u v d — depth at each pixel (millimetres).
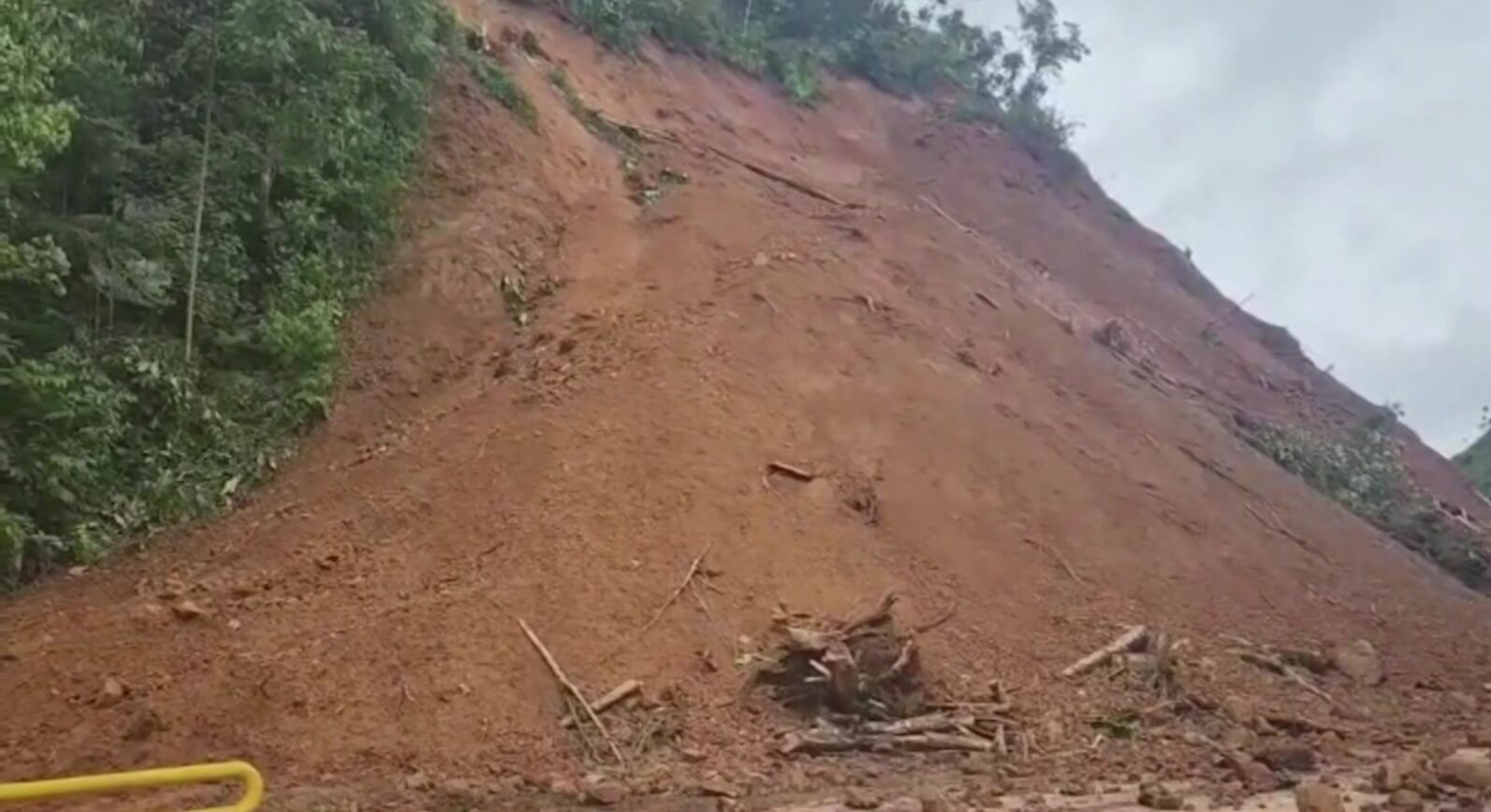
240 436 12398
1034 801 7492
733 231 17734
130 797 7617
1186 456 17062
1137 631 11492
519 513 11000
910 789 7906
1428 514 21578
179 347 12484
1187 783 8180
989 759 8805
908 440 13586
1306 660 12102
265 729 8328
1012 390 16047
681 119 25312
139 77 13477
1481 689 12336
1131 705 10211
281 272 13812
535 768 8289
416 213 16125
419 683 8898
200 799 7566
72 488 11062
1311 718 10516
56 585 10492
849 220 20516
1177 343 26875
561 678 9188
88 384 11312
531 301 15664
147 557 10977
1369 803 7344
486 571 10273
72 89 12250
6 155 10078
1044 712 9922
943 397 14703
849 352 14945
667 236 17453
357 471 12094
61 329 11781
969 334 17500
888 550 11727
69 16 12070
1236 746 9344
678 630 9945
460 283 15281
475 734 8555
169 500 11492
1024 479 13875
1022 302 20281
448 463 11844
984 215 29312
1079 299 25484
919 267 19328
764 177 23672
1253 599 13516
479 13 22656
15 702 8617
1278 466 19453
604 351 13922
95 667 9023
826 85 32844
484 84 19172
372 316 14484
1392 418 28734
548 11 25297
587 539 10688
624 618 9930
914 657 9859
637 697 9203
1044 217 30500
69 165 12625
